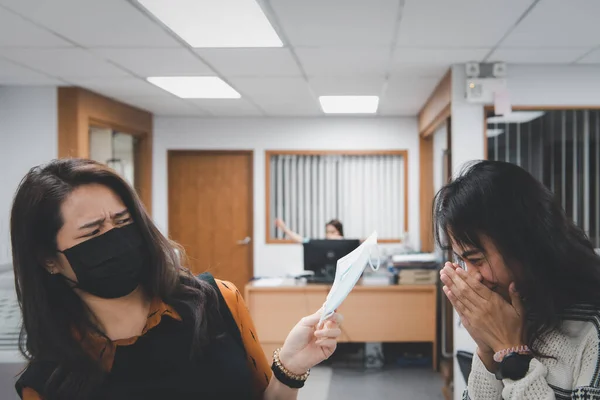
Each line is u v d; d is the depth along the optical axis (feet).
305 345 2.72
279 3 6.72
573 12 7.07
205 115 16.02
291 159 16.43
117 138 15.26
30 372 2.39
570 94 9.89
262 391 2.87
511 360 2.44
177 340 2.48
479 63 9.73
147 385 2.40
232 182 16.40
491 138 10.14
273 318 12.05
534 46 8.71
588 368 2.27
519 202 2.46
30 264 2.36
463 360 5.64
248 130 16.26
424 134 14.80
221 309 2.75
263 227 16.30
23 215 2.32
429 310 11.98
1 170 11.89
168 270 2.58
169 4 6.81
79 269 2.34
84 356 2.34
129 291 2.47
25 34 8.05
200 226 16.48
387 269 14.08
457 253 2.70
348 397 10.30
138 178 15.65
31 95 11.82
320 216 16.34
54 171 2.41
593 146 10.11
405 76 10.84
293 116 16.12
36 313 2.37
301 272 15.67
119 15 7.21
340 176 16.35
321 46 8.67
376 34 8.04
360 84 11.58
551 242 2.43
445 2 6.70
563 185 10.11
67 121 11.80
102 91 12.42
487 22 7.48
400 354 13.35
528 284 2.43
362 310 12.05
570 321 2.43
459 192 2.61
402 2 6.69
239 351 2.71
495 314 2.52
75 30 7.86
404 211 15.97
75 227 2.32
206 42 8.43
